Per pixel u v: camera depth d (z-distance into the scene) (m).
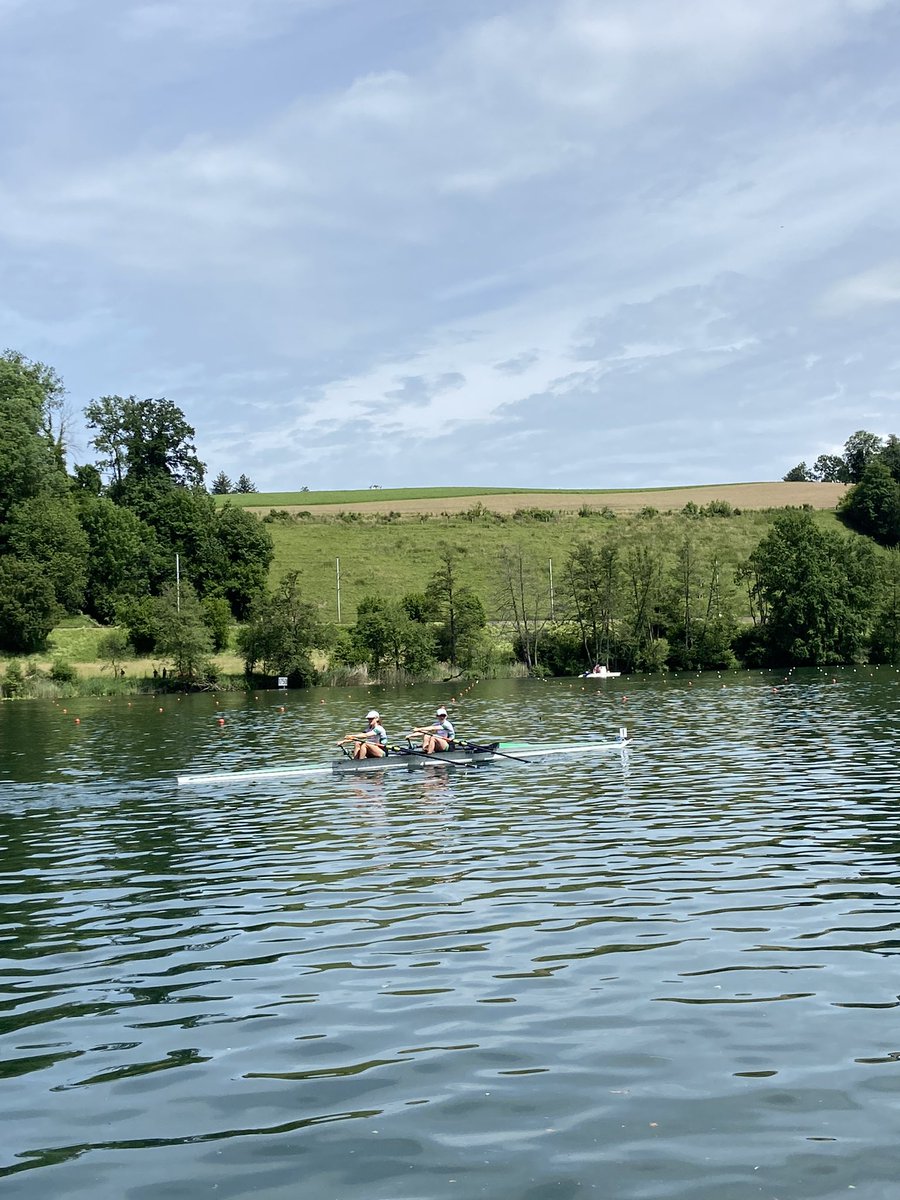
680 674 77.31
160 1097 8.20
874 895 13.37
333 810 21.78
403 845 17.77
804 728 34.97
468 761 28.38
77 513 99.62
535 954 11.40
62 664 73.19
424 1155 7.12
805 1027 9.11
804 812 19.38
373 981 10.71
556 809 20.89
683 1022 9.30
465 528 120.75
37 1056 9.14
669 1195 6.53
